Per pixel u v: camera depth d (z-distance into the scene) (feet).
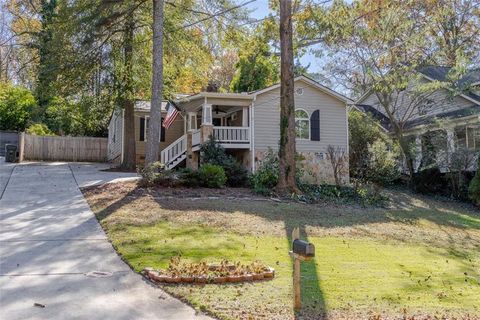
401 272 24.35
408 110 67.72
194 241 27.94
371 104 85.40
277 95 63.52
